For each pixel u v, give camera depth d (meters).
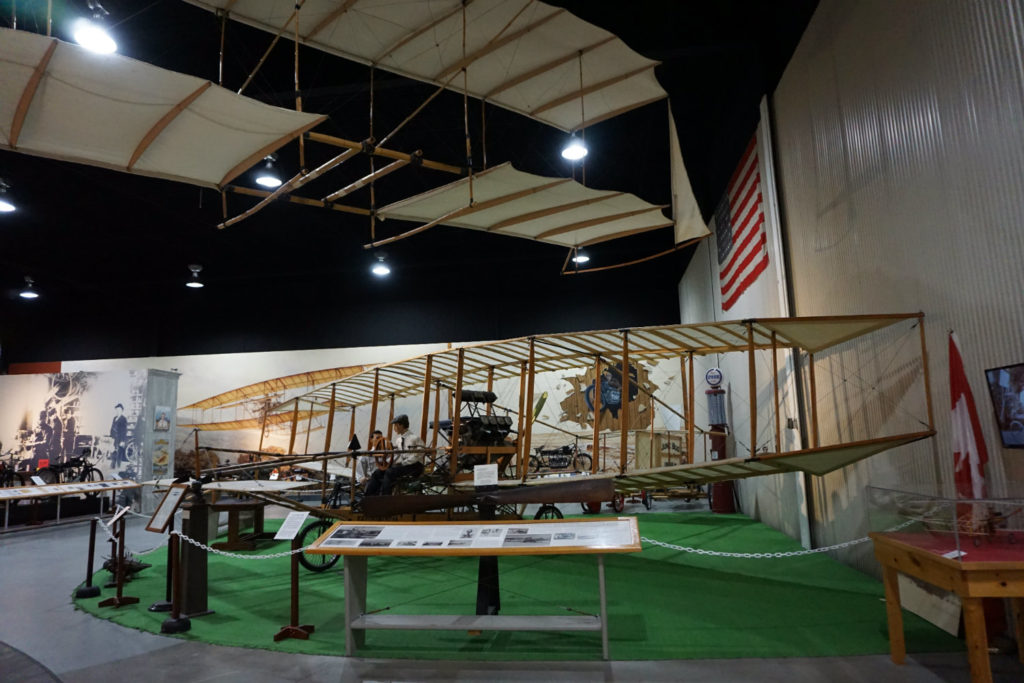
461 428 7.60
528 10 4.72
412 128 8.97
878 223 5.07
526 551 3.59
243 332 15.95
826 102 5.98
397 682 3.40
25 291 14.39
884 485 5.26
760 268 7.94
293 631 4.23
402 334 15.25
